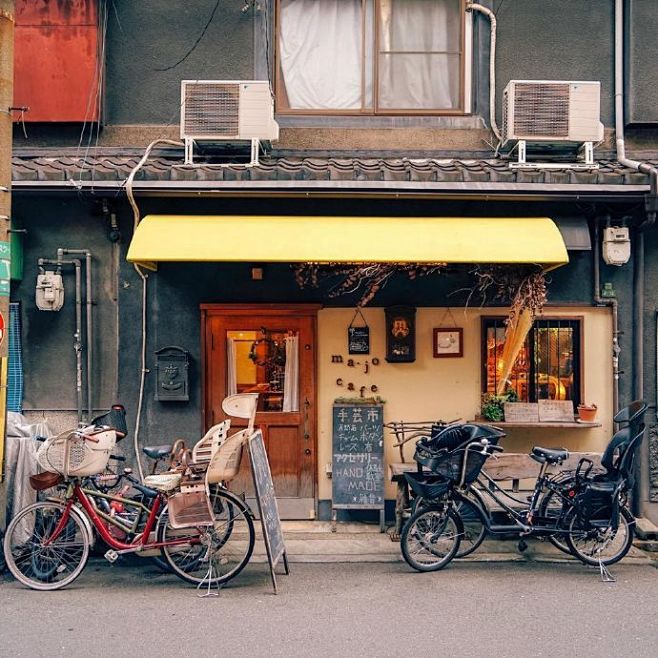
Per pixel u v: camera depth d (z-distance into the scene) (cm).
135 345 763
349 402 737
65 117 788
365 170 709
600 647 470
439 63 833
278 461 770
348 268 750
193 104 758
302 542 699
